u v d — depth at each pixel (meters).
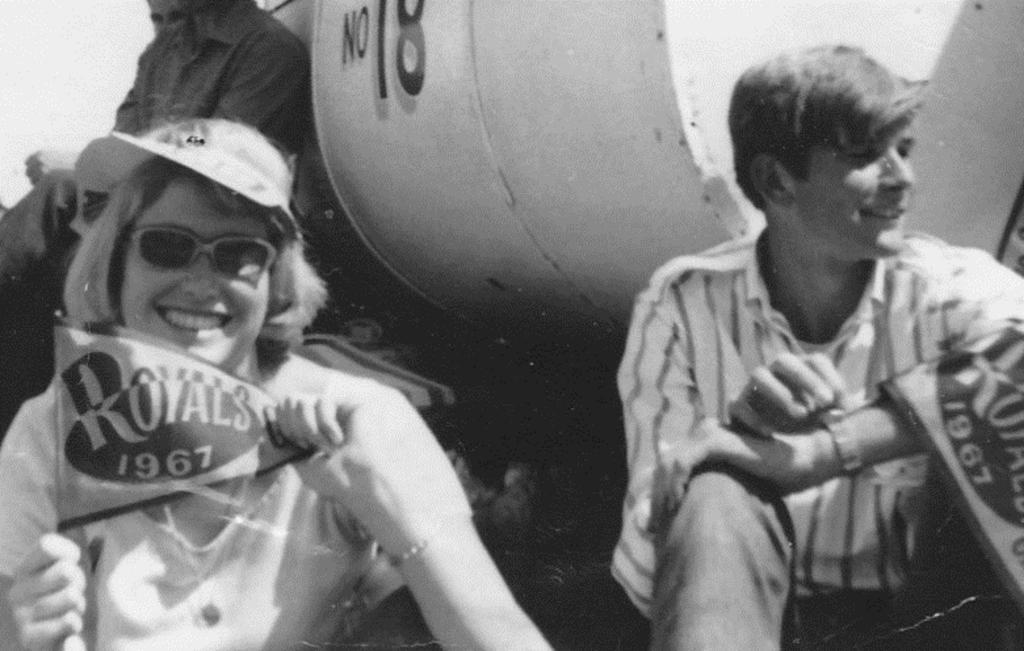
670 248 2.88
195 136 2.32
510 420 3.25
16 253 2.81
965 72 2.80
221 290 2.28
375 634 2.28
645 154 2.81
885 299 2.42
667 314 2.47
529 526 2.98
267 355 2.34
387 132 3.50
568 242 3.12
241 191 2.27
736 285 2.46
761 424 2.21
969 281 2.41
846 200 2.37
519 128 3.07
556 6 2.94
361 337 3.68
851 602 2.40
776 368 2.22
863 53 2.40
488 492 3.07
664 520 2.20
